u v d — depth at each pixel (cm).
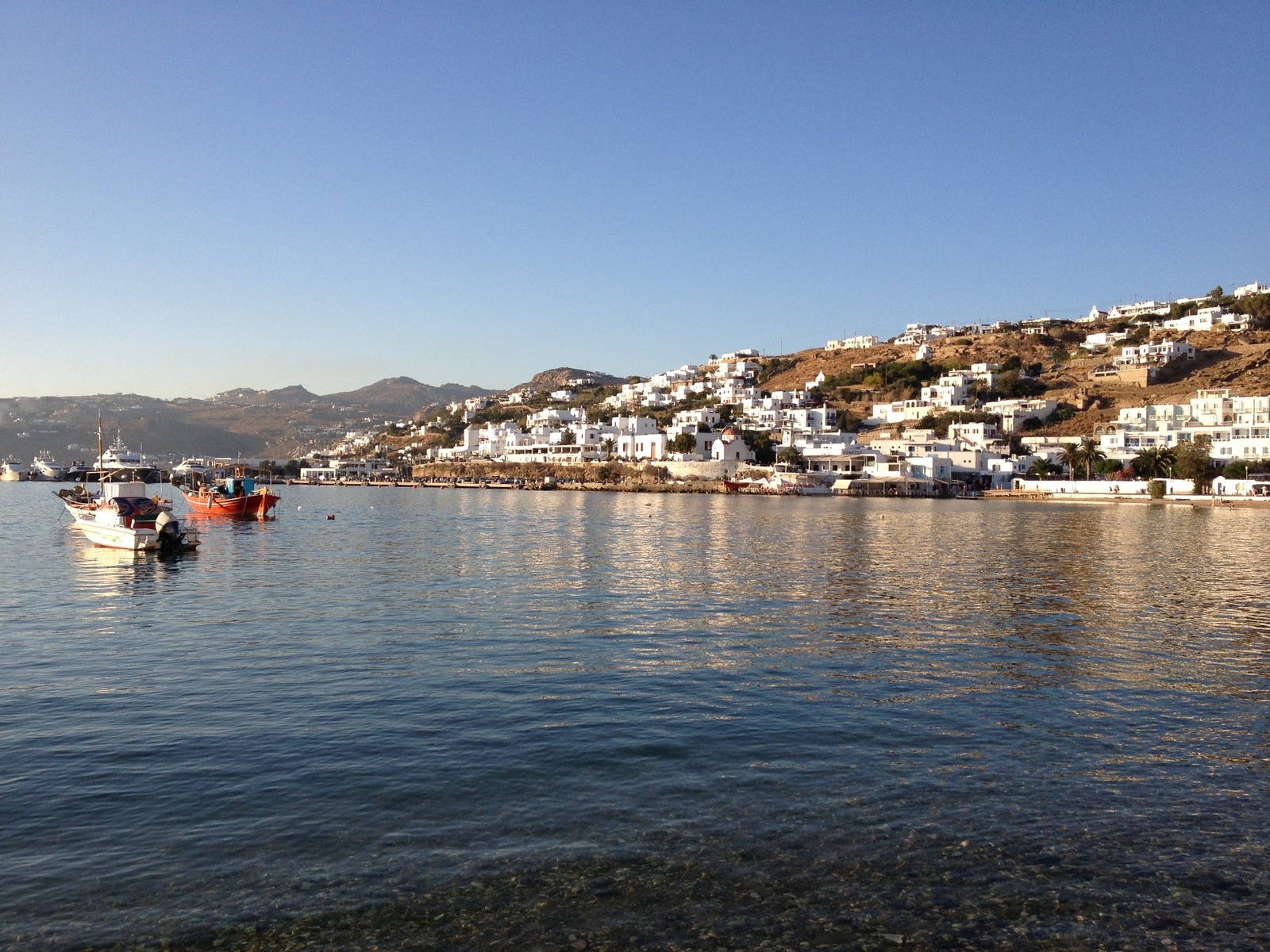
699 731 2214
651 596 4447
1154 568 5712
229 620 3747
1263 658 3058
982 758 2028
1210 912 1382
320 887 1436
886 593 4544
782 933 1316
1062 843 1599
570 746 2097
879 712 2381
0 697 2511
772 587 4778
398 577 5225
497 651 3139
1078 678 2766
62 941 1287
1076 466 19075
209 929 1320
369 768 1944
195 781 1869
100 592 4612
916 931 1327
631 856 1540
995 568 5694
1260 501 14712
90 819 1680
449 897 1406
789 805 1752
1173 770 1962
